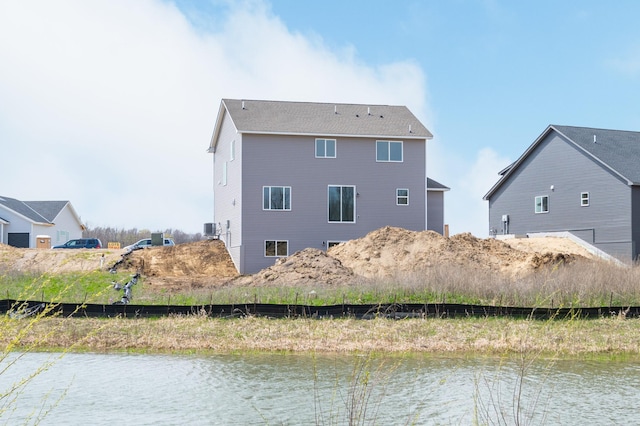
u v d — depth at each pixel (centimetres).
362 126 4212
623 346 1819
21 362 1603
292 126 4078
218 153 4694
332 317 2120
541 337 1867
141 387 1358
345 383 1380
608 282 2494
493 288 2430
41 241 5556
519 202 4812
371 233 3744
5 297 2480
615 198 4062
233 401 1240
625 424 1084
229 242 4241
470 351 1762
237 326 2011
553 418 1116
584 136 4438
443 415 1124
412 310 2148
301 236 4031
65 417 1128
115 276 3253
